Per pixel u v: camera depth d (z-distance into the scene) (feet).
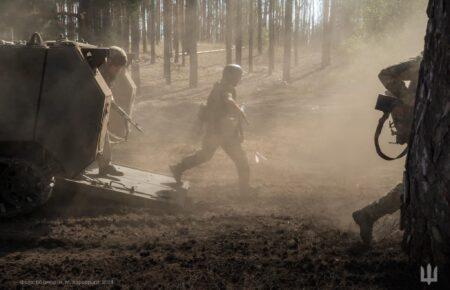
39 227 17.37
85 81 17.78
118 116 23.93
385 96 15.40
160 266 14.06
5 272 13.53
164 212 19.57
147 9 101.91
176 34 120.37
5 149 18.22
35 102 17.58
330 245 15.96
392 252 15.16
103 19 71.56
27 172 17.61
